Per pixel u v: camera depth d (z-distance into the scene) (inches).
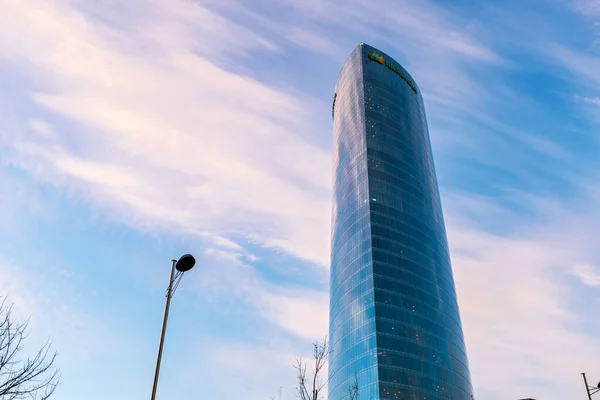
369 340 5162.4
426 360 5182.1
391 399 4722.0
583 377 1685.5
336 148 7824.8
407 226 6176.2
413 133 7445.9
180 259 932.0
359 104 7426.2
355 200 6491.1
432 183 7308.1
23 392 868.0
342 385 5354.3
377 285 5472.4
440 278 6136.8
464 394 5428.2
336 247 6633.9
